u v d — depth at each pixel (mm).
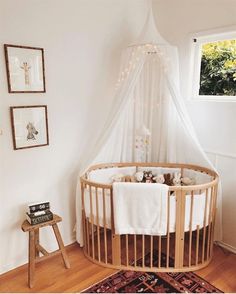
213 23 2623
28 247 2506
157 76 2904
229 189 2713
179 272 2430
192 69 2920
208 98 2848
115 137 2955
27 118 2402
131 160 3158
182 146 2957
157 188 2225
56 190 2740
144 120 3096
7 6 2162
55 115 2609
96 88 2885
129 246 2832
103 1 2768
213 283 2301
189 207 2334
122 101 2686
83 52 2711
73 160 2830
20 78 2307
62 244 2490
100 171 2889
